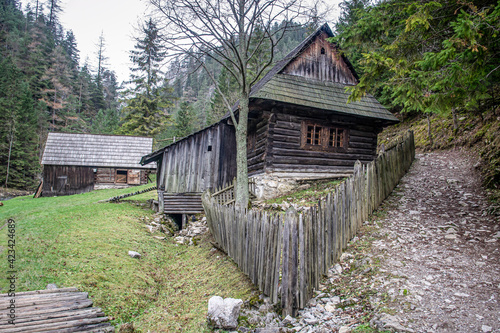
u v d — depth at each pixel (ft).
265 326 14.16
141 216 41.24
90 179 86.22
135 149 92.63
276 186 39.37
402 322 12.01
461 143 46.50
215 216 27.99
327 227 17.52
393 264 17.08
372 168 26.20
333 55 46.29
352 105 43.57
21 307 14.87
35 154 124.06
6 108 115.14
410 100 22.26
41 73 179.22
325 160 43.11
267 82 39.60
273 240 16.19
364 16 28.02
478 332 11.21
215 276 21.71
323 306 14.58
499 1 15.88
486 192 27.55
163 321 16.58
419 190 31.35
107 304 17.30
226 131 45.55
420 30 24.06
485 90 22.00
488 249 17.92
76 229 30.14
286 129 40.91
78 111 205.46
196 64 36.32
